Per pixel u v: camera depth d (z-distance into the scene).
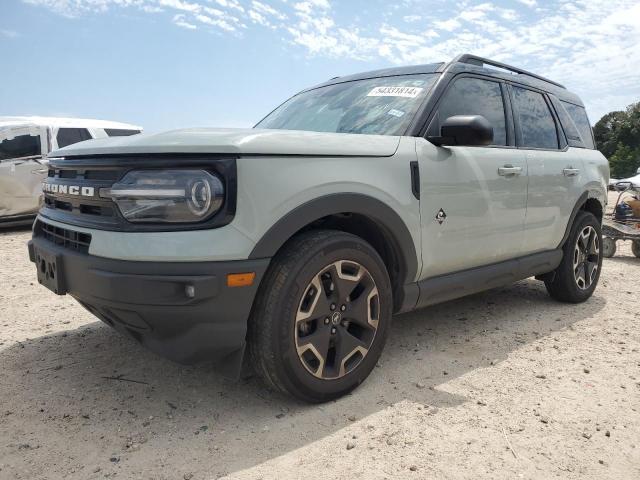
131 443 2.30
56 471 2.11
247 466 2.15
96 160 2.43
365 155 2.72
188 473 2.09
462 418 2.56
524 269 3.90
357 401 2.71
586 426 2.51
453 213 3.20
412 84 3.45
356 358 2.79
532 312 4.37
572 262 4.46
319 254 2.50
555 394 2.84
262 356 2.44
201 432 2.40
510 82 3.99
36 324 3.87
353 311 2.71
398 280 3.02
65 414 2.55
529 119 4.08
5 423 2.46
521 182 3.72
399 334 3.75
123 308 2.27
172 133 2.45
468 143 2.92
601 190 4.79
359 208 2.64
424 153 3.04
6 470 2.11
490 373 3.10
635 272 6.29
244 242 2.28
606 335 3.82
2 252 7.05
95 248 2.33
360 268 2.71
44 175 9.32
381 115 3.29
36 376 2.97
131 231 2.26
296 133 2.58
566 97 4.79
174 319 2.26
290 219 2.39
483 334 3.79
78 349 3.37
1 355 3.27
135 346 3.41
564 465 2.20
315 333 2.56
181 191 2.21
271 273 2.43
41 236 2.94
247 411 2.59
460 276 3.36
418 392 2.83
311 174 2.48
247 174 2.28
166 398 2.72
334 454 2.24
